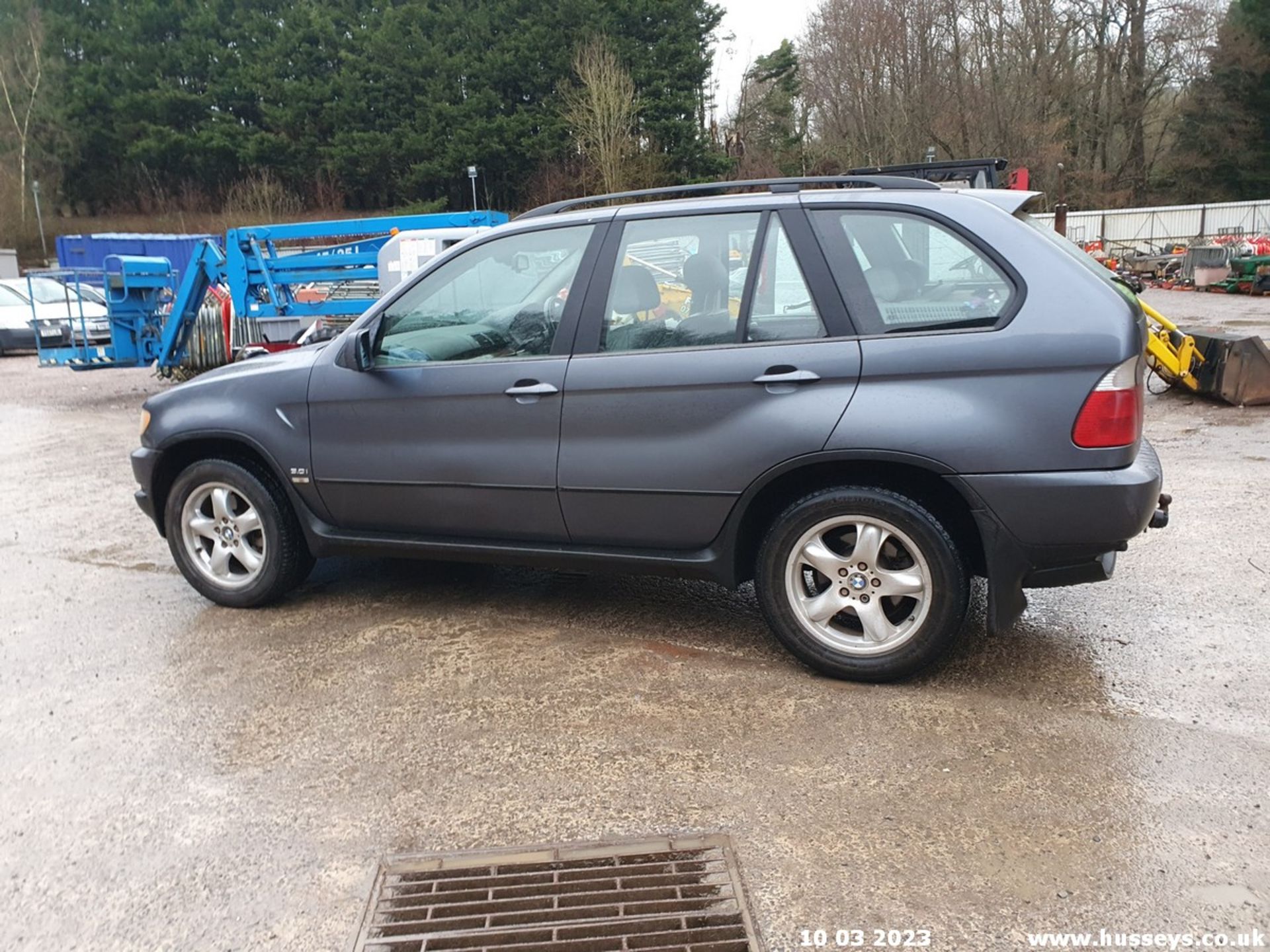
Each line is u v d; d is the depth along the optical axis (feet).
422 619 14.87
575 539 13.20
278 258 43.78
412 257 41.34
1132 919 7.77
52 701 12.45
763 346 11.78
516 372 12.98
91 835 9.46
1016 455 10.80
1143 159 151.84
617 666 12.89
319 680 12.78
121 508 23.06
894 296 11.45
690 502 12.26
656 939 7.79
